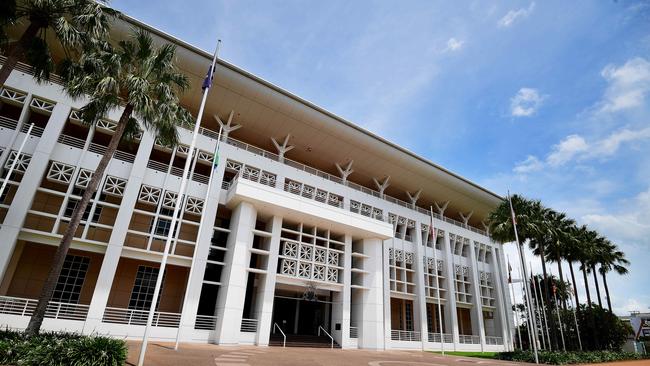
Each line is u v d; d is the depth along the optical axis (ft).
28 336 37.42
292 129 102.37
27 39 44.83
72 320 61.21
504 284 144.56
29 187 63.10
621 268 140.77
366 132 108.37
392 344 99.76
